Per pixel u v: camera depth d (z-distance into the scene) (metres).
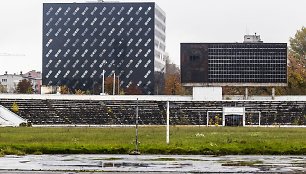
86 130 136.75
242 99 193.50
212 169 57.03
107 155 73.81
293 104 192.88
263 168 58.03
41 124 179.50
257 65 171.38
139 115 188.12
